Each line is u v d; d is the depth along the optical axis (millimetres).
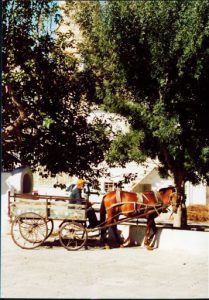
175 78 17281
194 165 17688
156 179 29406
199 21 16375
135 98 18609
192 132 17875
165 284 10070
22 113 16453
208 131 18031
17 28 16906
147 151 17906
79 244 14773
